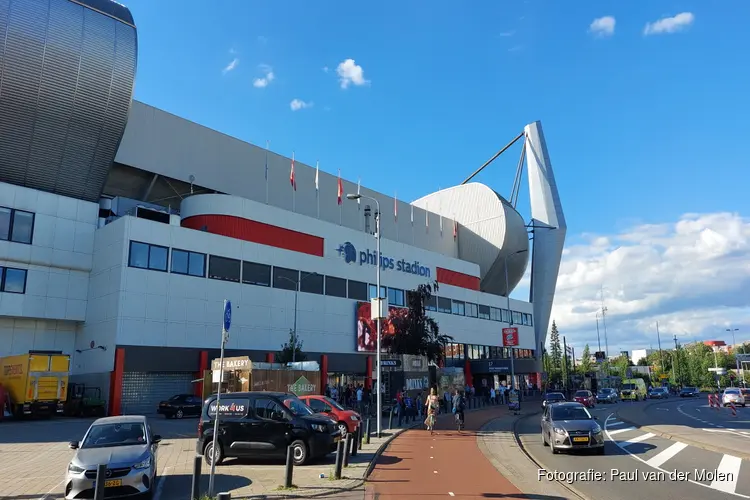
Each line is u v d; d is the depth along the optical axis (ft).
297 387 95.04
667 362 419.95
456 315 210.38
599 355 297.74
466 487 37.93
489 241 251.80
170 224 122.31
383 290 176.35
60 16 123.44
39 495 37.04
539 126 286.87
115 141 130.93
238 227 137.39
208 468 46.52
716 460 50.14
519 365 226.58
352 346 160.15
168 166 145.59
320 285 154.40
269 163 171.32
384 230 210.79
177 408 104.12
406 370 111.65
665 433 73.00
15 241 112.98
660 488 37.09
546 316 266.57
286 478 37.40
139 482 34.63
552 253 268.00
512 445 62.75
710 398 145.89
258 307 136.15
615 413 121.39
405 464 48.78
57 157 123.54
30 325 115.34
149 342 113.70
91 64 125.39
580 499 33.86
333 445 48.57
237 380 94.53
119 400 107.14
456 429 82.38
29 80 117.80
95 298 118.62
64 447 61.62
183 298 121.08
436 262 205.36
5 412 97.71
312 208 182.19
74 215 122.52
